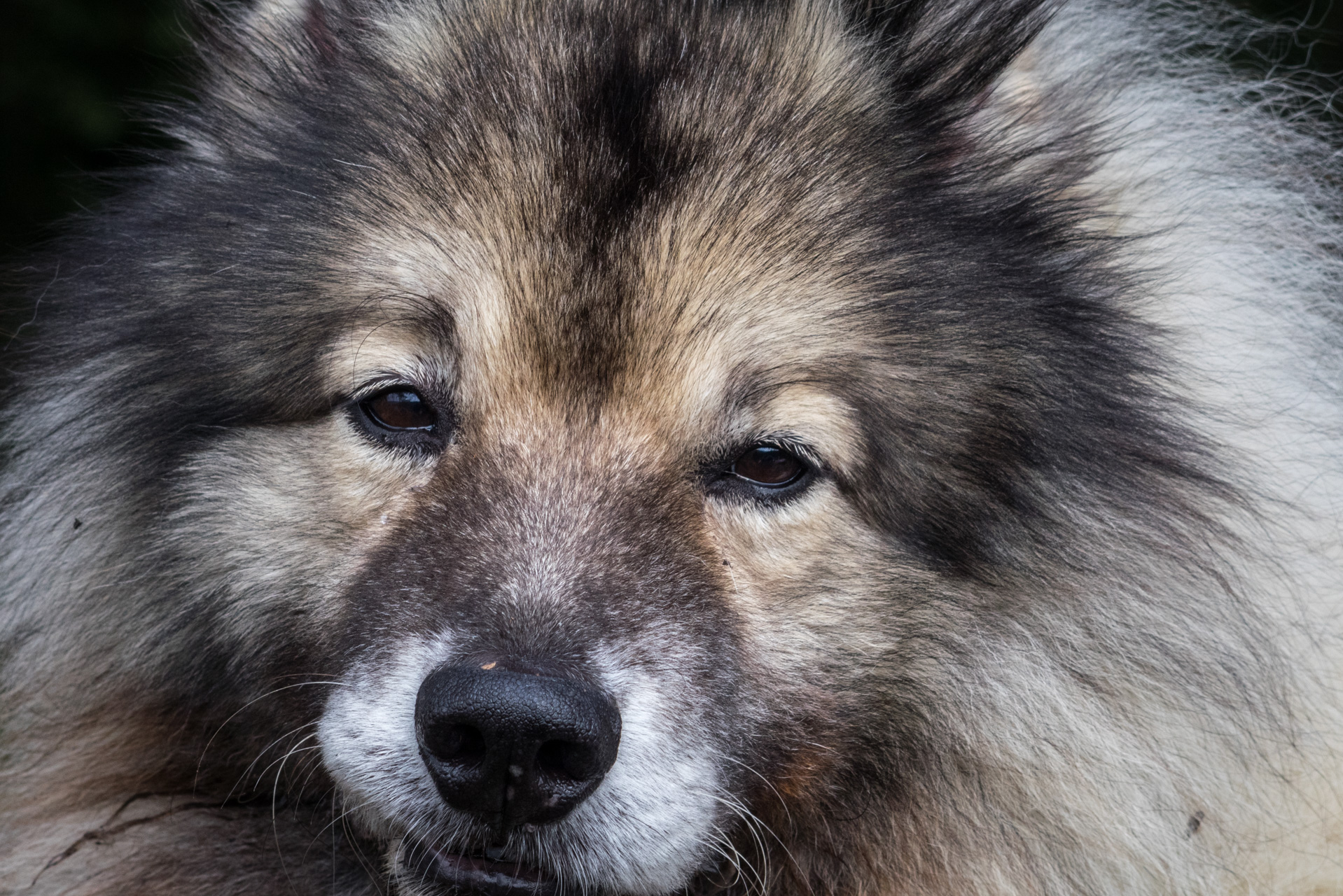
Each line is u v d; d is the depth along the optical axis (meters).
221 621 7.59
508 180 6.89
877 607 7.17
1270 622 7.46
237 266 7.45
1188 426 7.60
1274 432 7.95
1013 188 7.68
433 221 6.96
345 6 8.14
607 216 6.79
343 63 7.92
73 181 16.58
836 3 7.73
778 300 6.85
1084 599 7.39
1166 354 7.70
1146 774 7.40
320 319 7.16
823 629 7.09
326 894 8.01
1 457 9.54
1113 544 7.39
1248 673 7.39
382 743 6.44
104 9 17.00
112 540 8.05
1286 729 7.43
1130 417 7.43
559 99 7.02
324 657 7.20
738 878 7.67
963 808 7.49
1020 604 7.37
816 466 6.99
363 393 7.13
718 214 6.84
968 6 7.88
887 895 7.63
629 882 6.54
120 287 7.99
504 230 6.86
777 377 6.88
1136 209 8.29
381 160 7.16
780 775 7.12
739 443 6.96
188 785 8.27
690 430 6.92
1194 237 8.28
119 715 8.28
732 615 6.89
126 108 10.38
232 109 8.30
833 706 7.17
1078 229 7.82
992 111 7.80
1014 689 7.38
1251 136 9.42
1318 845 7.73
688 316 6.80
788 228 6.91
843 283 6.93
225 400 7.49
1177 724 7.41
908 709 7.34
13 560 8.55
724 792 6.76
